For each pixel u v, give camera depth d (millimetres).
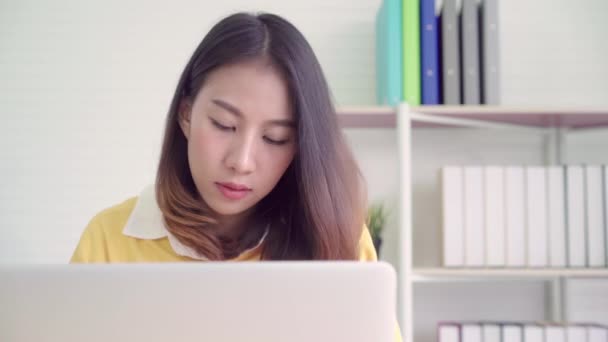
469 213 1766
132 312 566
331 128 979
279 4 2078
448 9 1792
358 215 1033
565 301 1977
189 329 567
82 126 2041
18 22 2059
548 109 1722
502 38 2062
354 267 571
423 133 2051
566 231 1772
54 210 2023
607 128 1940
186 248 1004
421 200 2037
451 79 1778
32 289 567
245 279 567
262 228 1044
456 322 1944
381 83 1896
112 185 2031
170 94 2057
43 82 2049
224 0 2082
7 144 2031
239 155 877
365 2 2072
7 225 2014
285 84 902
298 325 569
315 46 2064
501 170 1773
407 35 1785
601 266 1764
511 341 1732
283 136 918
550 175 1774
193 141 914
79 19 2064
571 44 2062
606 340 1725
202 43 949
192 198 1000
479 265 1757
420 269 1713
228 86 877
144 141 2043
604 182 1774
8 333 567
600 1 2064
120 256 1020
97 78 2055
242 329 568
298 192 1009
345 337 570
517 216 1766
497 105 1773
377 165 2025
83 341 567
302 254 1037
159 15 2074
